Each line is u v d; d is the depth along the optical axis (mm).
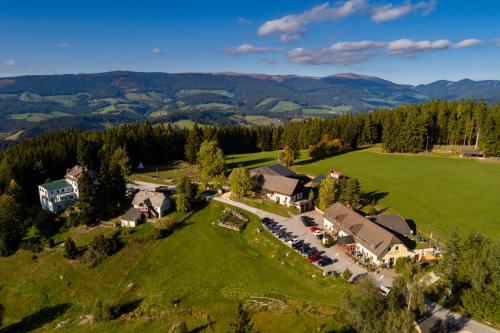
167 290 68250
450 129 170500
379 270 67062
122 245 83688
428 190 111125
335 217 84875
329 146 169500
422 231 83375
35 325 65250
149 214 96812
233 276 69938
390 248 68938
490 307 49406
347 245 76062
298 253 74562
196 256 78125
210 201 106438
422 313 49906
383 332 40531
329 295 59844
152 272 74188
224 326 55281
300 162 159500
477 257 54031
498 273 49625
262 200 105688
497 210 93500
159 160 170125
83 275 75938
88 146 141875
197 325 56781
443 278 59344
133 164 157625
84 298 70062
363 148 185375
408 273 54219
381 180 123562
